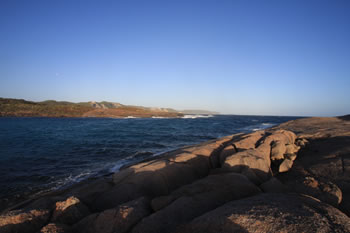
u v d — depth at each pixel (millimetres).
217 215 2924
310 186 4801
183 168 6797
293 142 10344
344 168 5852
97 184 6746
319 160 7066
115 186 6180
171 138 22156
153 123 46969
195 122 53438
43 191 7766
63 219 3844
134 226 3355
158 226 3277
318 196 4410
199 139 21672
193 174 6961
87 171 10188
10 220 3457
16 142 18750
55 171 10211
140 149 15750
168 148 16250
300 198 3396
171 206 3787
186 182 6531
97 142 19000
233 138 10938
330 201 4199
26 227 3486
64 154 13938
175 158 7160
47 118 67312
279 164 7551
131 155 13672
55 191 7277
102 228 3338
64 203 4023
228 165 6355
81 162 11906
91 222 3512
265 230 2459
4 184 8469
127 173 6707
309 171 6383
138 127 35844
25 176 9477
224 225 2668
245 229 2525
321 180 4980
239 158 6371
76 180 8914
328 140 9773
